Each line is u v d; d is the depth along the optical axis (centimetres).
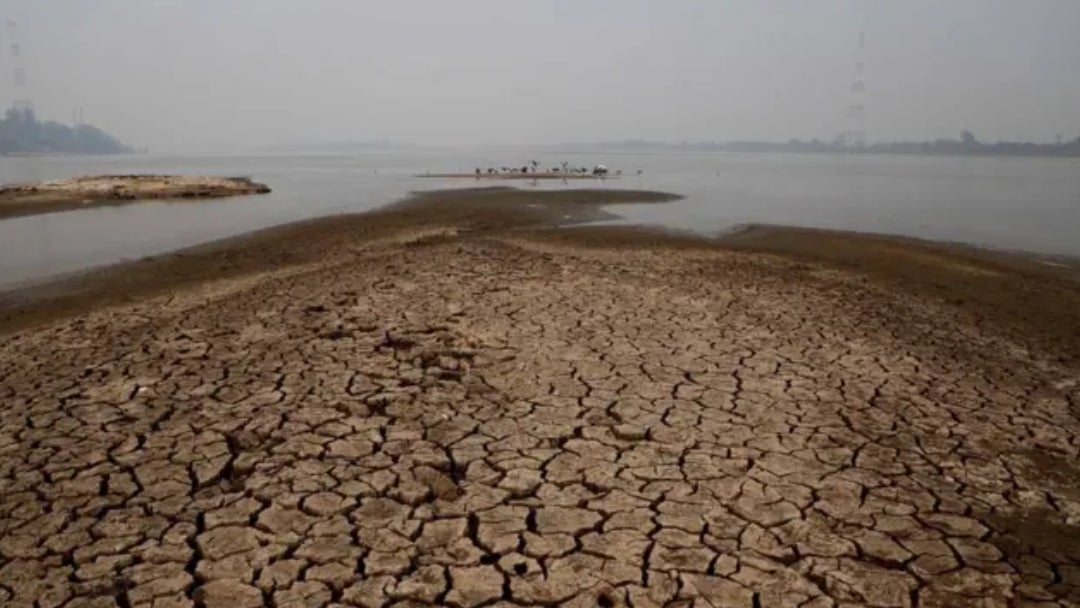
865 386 621
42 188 2698
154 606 328
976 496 437
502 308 860
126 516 401
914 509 420
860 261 1313
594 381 616
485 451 484
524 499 425
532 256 1289
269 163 9238
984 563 369
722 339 750
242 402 560
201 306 898
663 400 575
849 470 465
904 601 339
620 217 2058
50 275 1150
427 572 355
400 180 4212
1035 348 779
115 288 1043
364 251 1373
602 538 386
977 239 1659
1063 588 350
